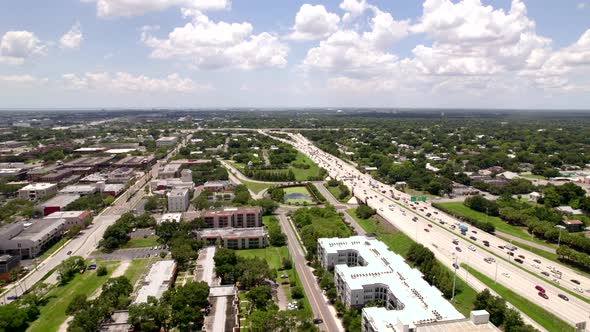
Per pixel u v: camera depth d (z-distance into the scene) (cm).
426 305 19938
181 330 19875
